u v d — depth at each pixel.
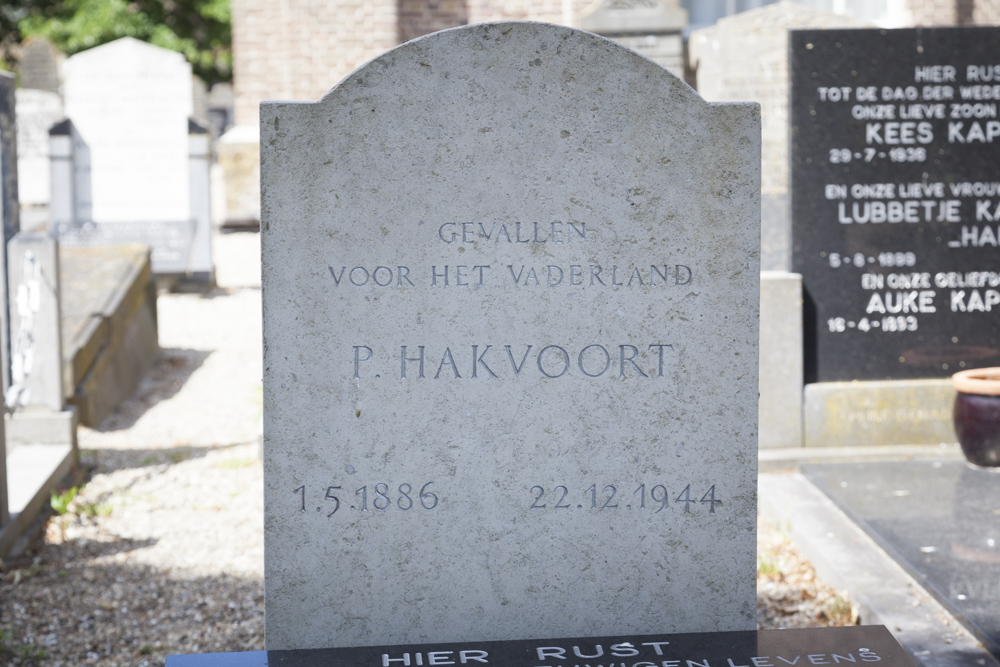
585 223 2.94
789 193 5.67
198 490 5.68
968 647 3.44
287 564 2.96
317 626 2.99
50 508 5.21
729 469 3.04
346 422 2.94
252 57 14.73
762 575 4.32
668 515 3.04
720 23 8.55
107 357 7.36
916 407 5.73
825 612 3.94
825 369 5.77
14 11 26.77
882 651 2.88
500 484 3.00
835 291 5.72
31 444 5.88
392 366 2.94
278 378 2.91
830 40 5.57
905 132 5.65
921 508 4.68
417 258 2.91
